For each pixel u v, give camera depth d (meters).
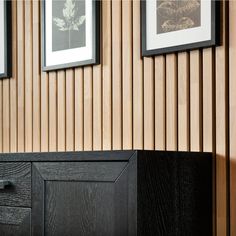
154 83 2.37
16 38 2.91
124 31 2.47
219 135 2.17
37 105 2.79
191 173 2.06
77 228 1.99
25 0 2.87
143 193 1.85
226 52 2.17
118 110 2.48
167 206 1.95
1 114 2.96
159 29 2.33
